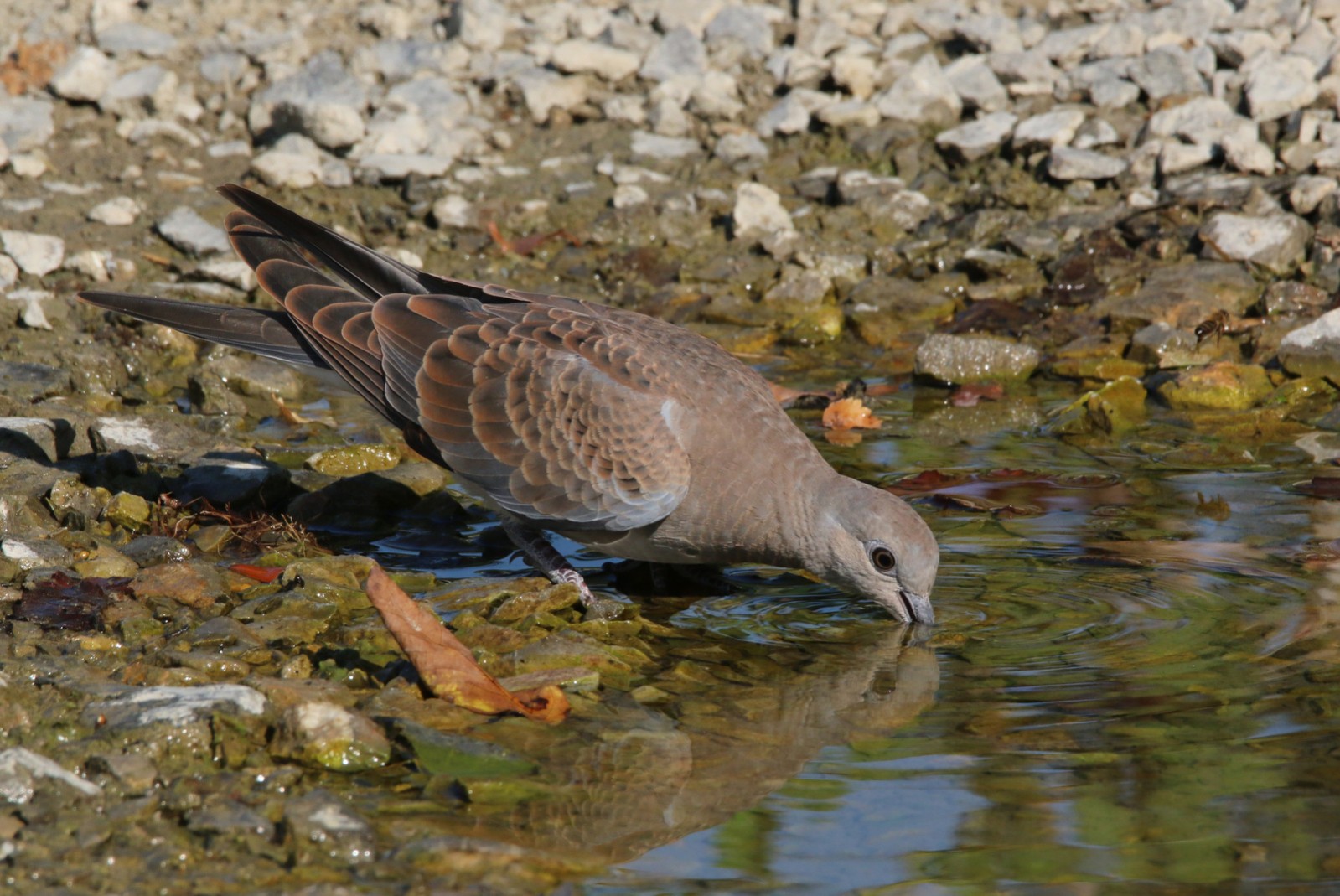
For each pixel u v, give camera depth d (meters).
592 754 7.64
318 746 7.37
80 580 9.41
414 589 9.81
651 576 10.68
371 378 10.28
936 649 9.05
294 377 13.84
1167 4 19.11
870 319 15.30
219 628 8.75
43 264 14.93
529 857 6.62
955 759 7.52
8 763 6.96
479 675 8.23
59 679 7.97
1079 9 19.38
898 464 12.14
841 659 8.94
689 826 6.92
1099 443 12.60
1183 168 16.78
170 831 6.73
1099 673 8.52
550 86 18.44
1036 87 18.28
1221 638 8.91
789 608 9.98
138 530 10.51
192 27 19.39
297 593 9.42
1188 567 10.02
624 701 8.31
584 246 16.55
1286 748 7.47
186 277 15.24
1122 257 15.81
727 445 9.94
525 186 17.31
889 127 18.14
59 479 10.66
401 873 6.47
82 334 14.12
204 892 6.29
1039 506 11.23
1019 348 14.13
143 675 8.15
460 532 11.15
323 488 11.36
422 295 10.40
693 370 10.18
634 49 19.19
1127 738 7.66
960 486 11.62
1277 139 17.03
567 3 20.08
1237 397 13.30
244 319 10.70
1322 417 12.99
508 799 7.16
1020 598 9.72
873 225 16.75
